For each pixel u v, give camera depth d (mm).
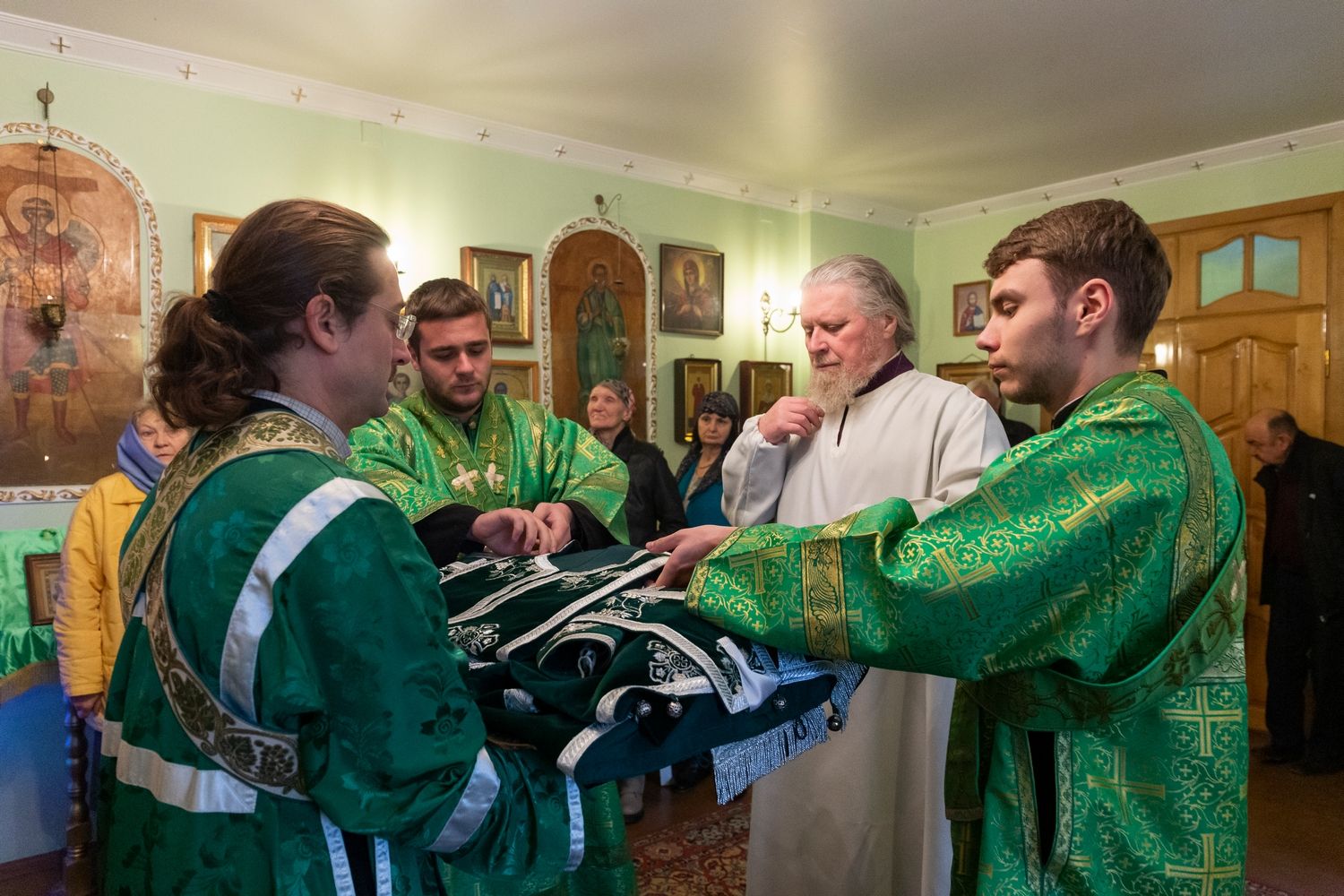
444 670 767
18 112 2914
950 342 5680
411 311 1712
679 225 4762
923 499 1603
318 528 727
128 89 3123
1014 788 906
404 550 768
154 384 805
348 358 849
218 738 726
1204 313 4582
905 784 1644
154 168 3174
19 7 2832
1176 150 4492
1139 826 858
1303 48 3266
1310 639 3773
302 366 841
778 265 5199
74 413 3004
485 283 3992
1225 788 847
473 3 2865
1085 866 866
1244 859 853
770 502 1938
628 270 4527
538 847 813
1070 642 836
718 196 4922
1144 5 2920
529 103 3781
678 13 2936
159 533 790
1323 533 3666
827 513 1808
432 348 1689
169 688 750
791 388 5152
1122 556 839
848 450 1813
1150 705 833
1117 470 847
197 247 3229
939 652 840
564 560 1249
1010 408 5469
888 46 3199
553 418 1841
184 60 3207
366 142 3680
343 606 721
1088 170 4840
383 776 724
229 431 797
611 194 4473
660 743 805
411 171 3814
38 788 2988
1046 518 838
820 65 3393
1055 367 1008
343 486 751
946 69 3416
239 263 818
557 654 908
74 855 2648
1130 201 4836
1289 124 4121
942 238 5719
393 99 3709
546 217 4238
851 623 866
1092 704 844
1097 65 3398
